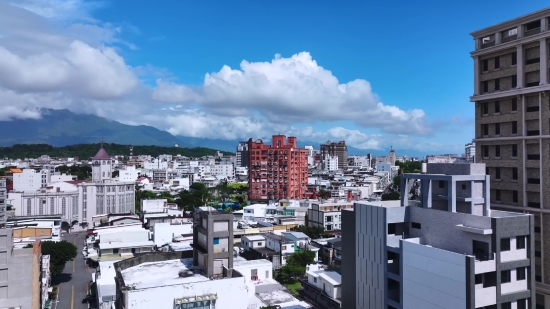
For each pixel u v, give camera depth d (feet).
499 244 140.26
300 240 361.10
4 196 421.18
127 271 163.43
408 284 156.35
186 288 137.28
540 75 193.16
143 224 480.64
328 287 251.19
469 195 164.86
